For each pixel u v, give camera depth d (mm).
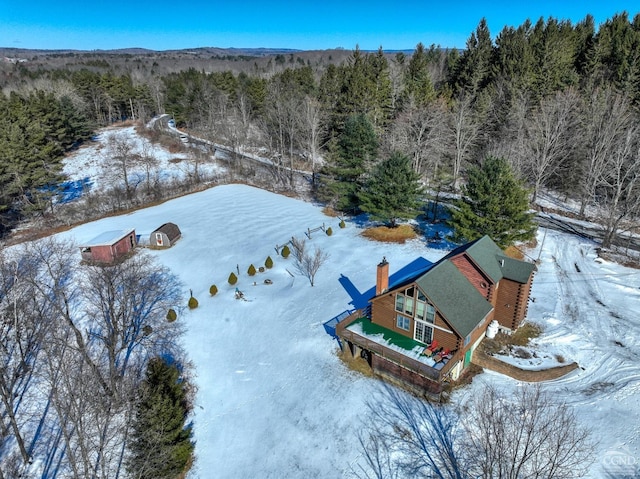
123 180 68188
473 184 35844
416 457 19578
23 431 22734
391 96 73938
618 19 76562
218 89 106250
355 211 51031
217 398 24359
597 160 47281
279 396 23969
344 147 50125
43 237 47438
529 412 19938
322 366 25766
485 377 23922
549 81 63719
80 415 17203
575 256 37938
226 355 27656
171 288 35781
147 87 118188
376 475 19016
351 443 20641
